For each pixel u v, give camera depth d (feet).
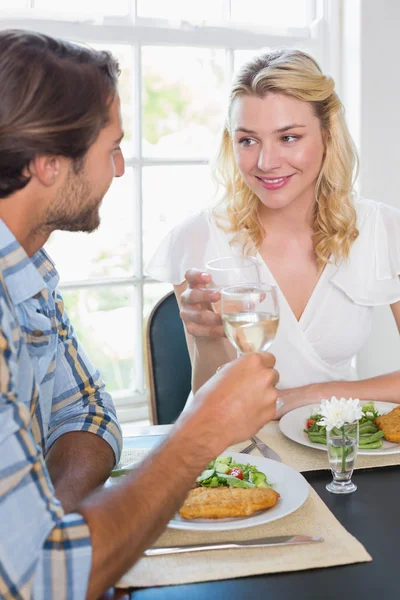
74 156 3.13
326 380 6.48
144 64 8.64
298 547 3.35
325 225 6.40
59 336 4.69
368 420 4.84
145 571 3.19
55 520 2.66
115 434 4.44
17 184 3.10
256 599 2.98
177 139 8.92
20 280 3.26
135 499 2.85
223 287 4.56
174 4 8.68
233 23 8.89
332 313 6.53
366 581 3.09
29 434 2.75
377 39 8.75
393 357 9.30
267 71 5.71
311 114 5.87
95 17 8.33
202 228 6.86
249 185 6.13
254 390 3.17
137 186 8.79
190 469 3.01
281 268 6.60
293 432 4.76
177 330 6.79
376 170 8.98
